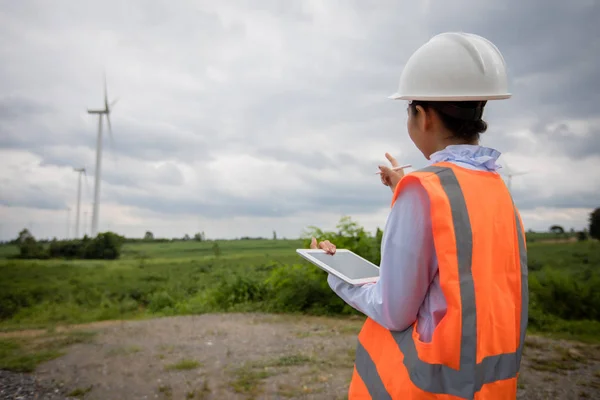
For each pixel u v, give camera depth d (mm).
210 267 24203
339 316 9453
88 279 19781
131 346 6605
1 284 17203
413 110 1511
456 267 1198
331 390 4621
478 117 1447
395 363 1298
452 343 1176
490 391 1201
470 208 1259
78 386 4855
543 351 6270
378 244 9727
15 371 5387
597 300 8766
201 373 5242
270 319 9078
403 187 1323
